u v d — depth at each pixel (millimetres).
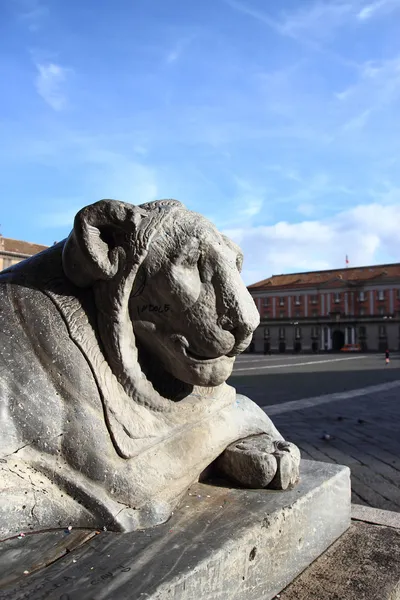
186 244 1474
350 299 56094
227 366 1562
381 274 55906
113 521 1385
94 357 1477
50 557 1236
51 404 1414
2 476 1292
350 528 2092
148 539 1367
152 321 1522
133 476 1458
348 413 6629
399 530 2064
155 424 1567
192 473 1679
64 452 1409
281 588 1591
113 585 1132
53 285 1559
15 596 1077
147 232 1453
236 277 1523
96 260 1412
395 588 1612
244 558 1416
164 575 1183
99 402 1457
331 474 1986
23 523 1298
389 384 11320
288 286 60031
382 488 3338
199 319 1469
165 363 1591
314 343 57188
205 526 1470
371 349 54219
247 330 1496
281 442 1933
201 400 1736
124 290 1463
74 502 1384
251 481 1796
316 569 1736
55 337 1466
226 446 1882
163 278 1468
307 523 1749
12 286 1580
